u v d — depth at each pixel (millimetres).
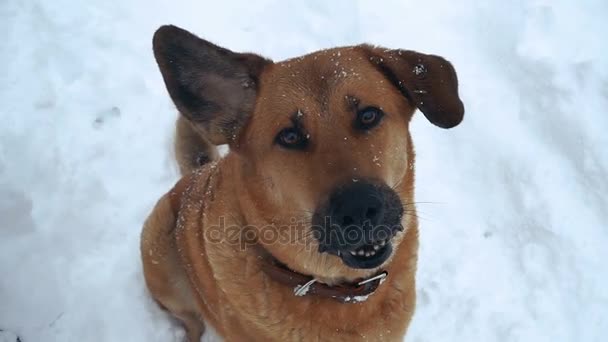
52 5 1611
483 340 1248
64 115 1432
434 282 1293
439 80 991
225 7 1649
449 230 1346
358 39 1615
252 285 1017
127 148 1411
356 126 946
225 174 1032
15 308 1207
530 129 1451
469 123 1463
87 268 1279
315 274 998
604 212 1352
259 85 980
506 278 1302
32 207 1309
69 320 1222
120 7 1627
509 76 1525
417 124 1460
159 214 1178
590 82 1476
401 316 1048
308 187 933
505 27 1602
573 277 1296
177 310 1227
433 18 1654
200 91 975
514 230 1347
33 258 1256
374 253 952
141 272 1290
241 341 1073
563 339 1248
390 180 957
